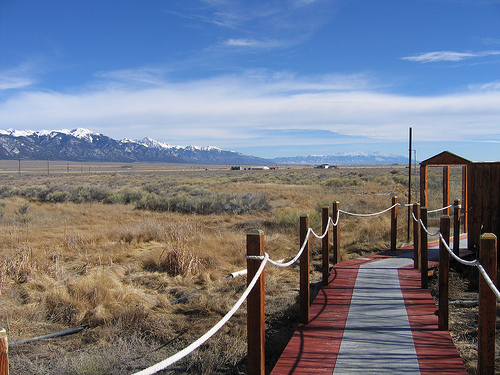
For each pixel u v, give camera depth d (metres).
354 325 5.69
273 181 50.25
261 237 3.80
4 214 19.64
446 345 4.92
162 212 21.61
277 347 5.87
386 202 22.59
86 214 20.52
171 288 8.70
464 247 10.59
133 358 5.42
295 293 8.33
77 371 4.88
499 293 3.15
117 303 7.36
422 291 7.22
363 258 10.24
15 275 8.91
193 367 5.27
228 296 8.15
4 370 1.96
